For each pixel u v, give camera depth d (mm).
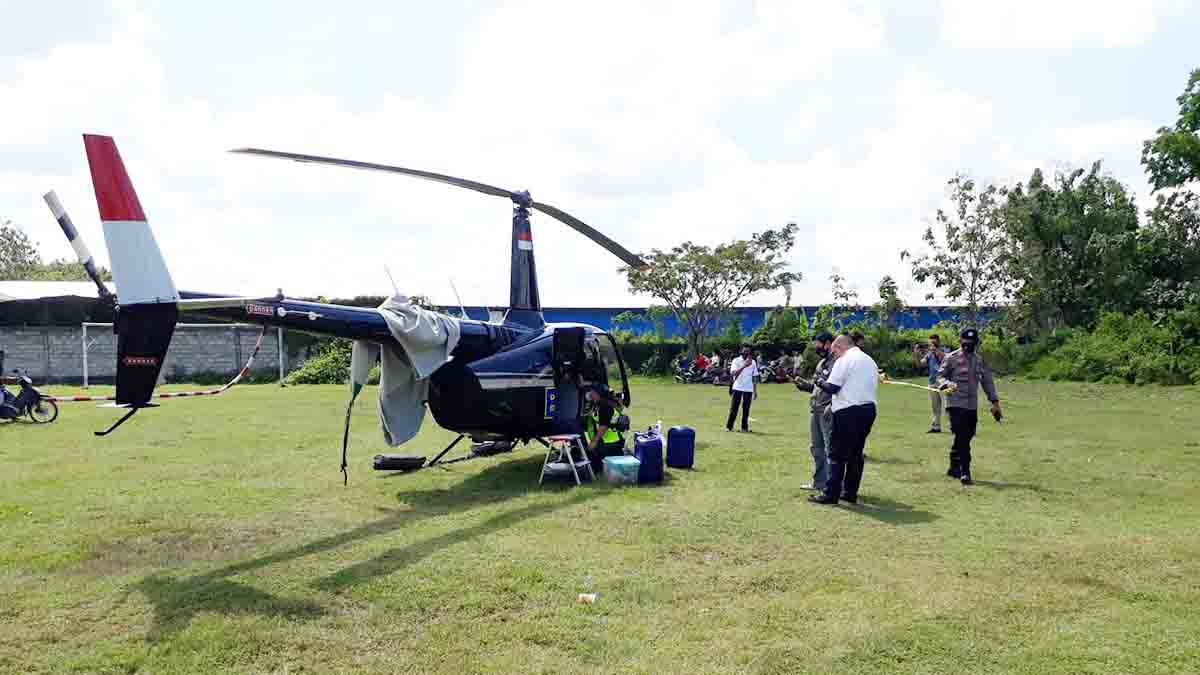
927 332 30516
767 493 8148
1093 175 31359
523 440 9445
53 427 13461
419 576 5430
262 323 6906
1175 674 3990
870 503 7727
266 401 18703
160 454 10539
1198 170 26422
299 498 7934
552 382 9219
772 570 5594
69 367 25578
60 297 25672
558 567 5648
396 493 8180
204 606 4871
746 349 13211
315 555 5941
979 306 31516
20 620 4664
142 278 5770
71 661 4094
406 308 8094
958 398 8781
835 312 32094
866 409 7539
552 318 38719
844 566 5715
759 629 4543
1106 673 4004
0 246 56188
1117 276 29750
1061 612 4805
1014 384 24281
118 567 5664
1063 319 31234
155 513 7258
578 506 7531
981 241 30984
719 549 6113
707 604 4941
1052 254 30734
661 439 8914
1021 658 4168
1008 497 8023
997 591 5176
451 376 8523
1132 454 10742
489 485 8617
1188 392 20875
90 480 8781
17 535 6484
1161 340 24688
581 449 8898
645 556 5914
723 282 29078
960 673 3998
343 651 4238
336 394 20938
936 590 5191
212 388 23500
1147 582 5367
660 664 4086
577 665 4070
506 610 4840
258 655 4191
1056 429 13453
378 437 12156
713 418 15305
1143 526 6895
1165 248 30375
